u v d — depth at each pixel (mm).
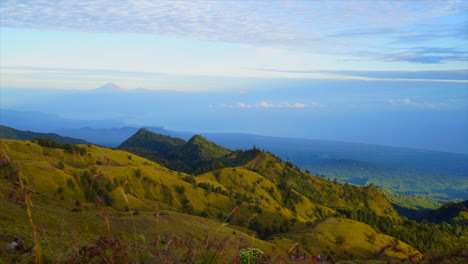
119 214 58344
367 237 122188
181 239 5648
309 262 4750
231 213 4934
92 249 4527
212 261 5082
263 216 178875
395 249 3695
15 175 3447
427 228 139625
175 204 161375
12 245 6707
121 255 4758
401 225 184500
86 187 120500
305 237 107500
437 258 3475
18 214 15414
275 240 96375
